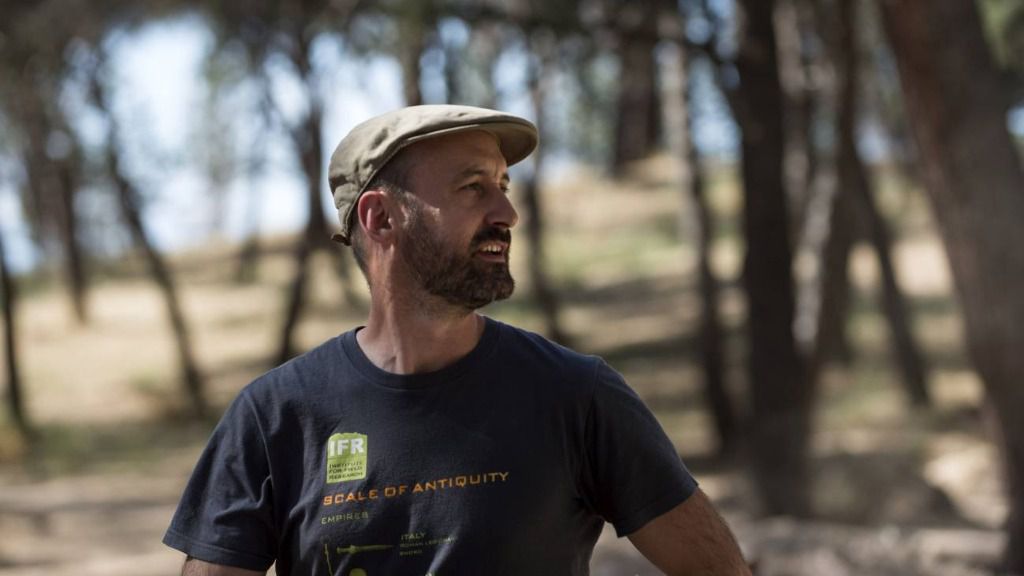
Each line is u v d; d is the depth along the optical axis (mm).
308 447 2293
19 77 18062
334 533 2234
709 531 2314
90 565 11562
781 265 13922
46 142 24391
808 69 17422
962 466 15047
